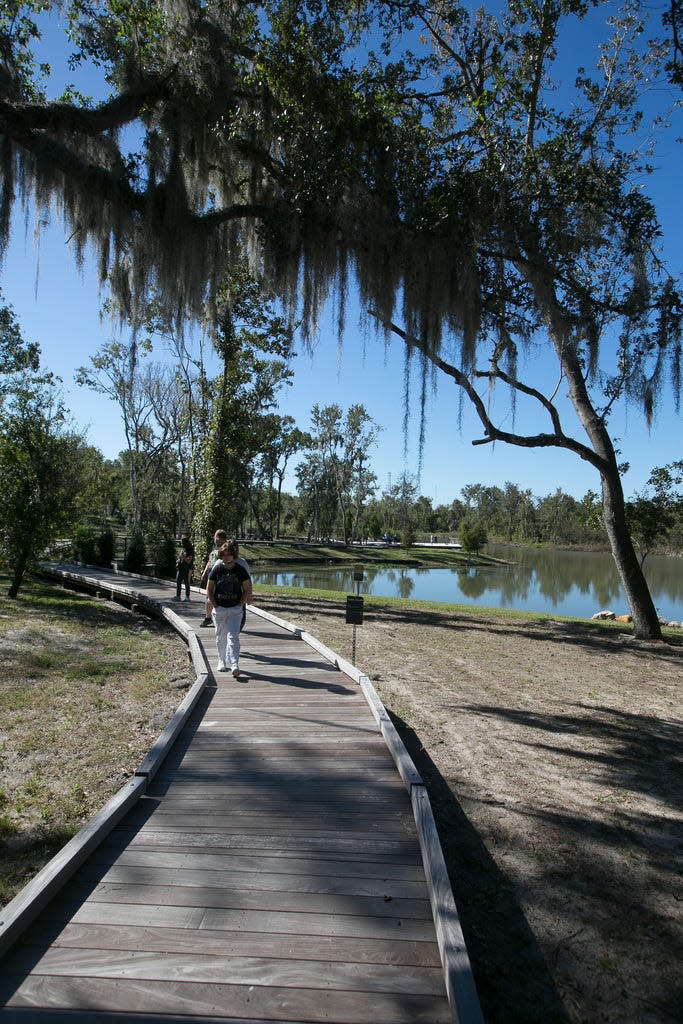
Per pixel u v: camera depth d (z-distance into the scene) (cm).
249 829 383
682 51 871
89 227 781
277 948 271
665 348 1027
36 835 413
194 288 819
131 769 526
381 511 10162
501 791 530
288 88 835
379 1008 239
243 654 909
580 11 1041
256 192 941
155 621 1407
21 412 1473
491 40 1073
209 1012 234
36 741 579
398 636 1266
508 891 387
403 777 452
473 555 6688
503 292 935
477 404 1298
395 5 995
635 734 693
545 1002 299
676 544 5306
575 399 1398
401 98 922
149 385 3628
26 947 268
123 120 757
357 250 858
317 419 6825
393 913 298
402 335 925
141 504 4322
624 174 969
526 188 888
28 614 1317
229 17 820
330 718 605
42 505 1490
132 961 260
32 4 780
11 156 677
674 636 1423
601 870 413
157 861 343
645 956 333
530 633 1381
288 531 9219
